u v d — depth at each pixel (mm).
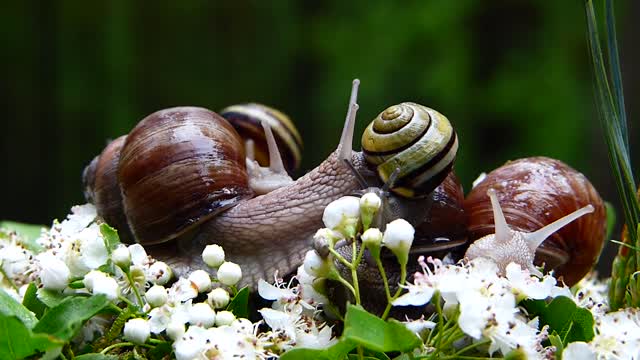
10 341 333
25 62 1384
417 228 375
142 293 361
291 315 355
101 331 365
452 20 1476
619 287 381
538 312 358
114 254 352
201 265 380
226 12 1558
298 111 1553
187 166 379
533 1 1459
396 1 1526
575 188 391
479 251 365
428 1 1500
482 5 1469
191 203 377
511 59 1454
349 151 379
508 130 1422
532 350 338
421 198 374
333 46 1539
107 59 1427
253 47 1567
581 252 394
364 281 370
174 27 1521
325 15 1578
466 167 1408
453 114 1436
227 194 381
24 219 1354
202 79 1537
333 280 366
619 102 382
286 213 379
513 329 339
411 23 1496
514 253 364
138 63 1481
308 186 381
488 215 387
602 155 979
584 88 1404
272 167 400
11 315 328
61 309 338
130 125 1429
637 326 354
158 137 382
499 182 392
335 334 371
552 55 1435
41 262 360
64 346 355
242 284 377
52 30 1401
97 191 398
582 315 354
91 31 1425
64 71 1399
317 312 362
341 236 354
